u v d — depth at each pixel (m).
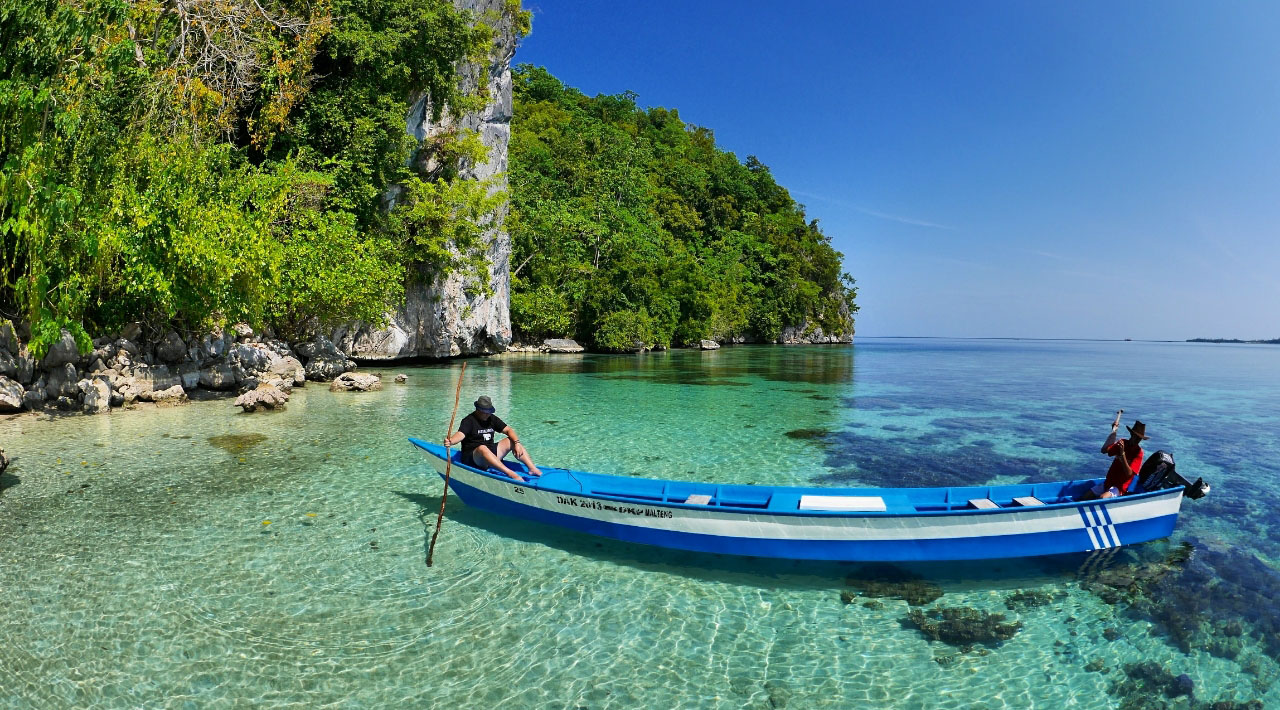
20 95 11.37
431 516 9.12
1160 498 8.18
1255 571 7.88
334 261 23.94
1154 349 153.62
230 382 19.11
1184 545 8.78
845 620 6.52
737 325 80.31
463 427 9.16
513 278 50.81
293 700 4.94
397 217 31.05
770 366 43.91
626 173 78.50
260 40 23.84
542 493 8.32
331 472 11.12
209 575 6.99
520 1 43.00
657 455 13.64
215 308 17.36
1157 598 7.12
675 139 111.56
